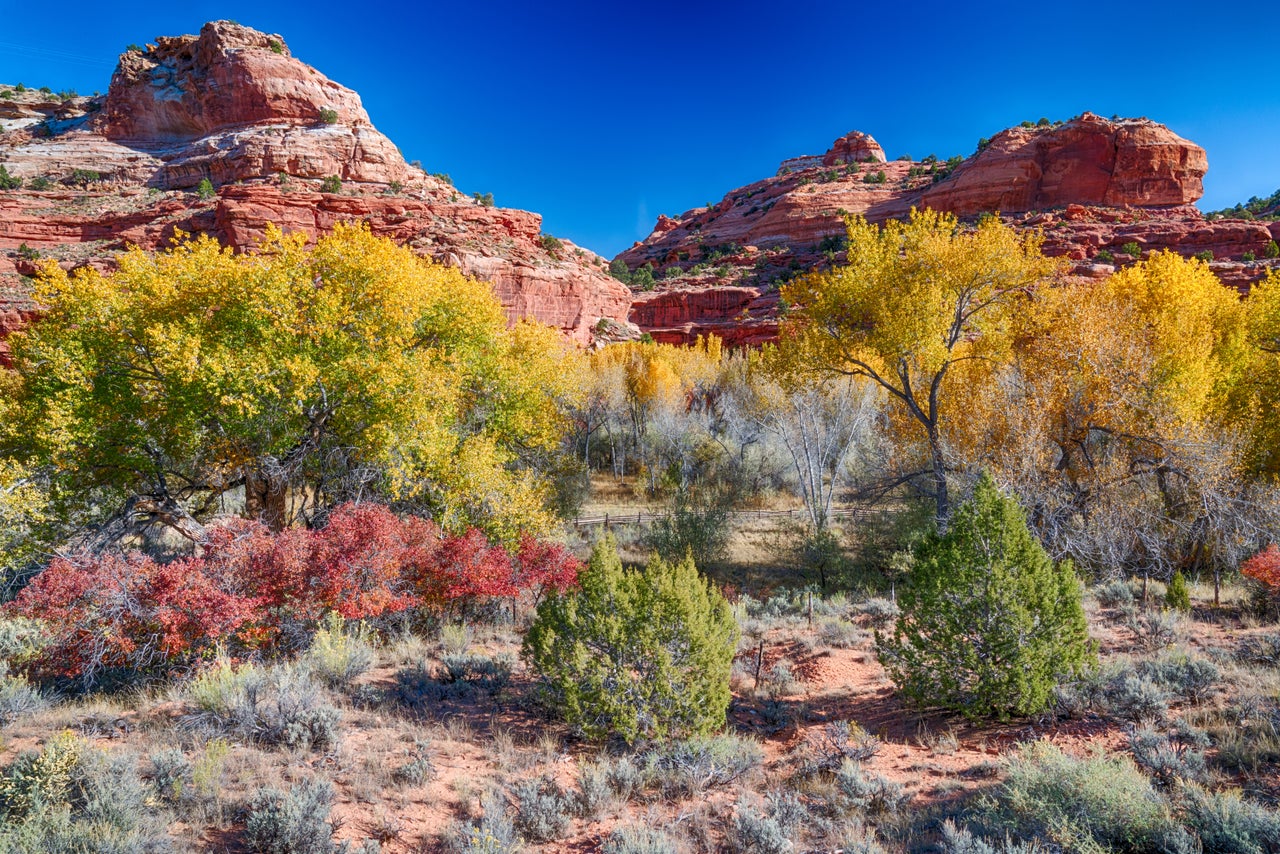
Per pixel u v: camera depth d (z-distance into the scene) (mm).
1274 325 22703
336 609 10273
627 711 7426
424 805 5953
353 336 16562
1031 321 20266
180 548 18719
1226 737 6824
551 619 8367
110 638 8367
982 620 8000
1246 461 19516
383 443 15641
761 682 10266
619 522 27844
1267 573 11609
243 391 14500
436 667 10266
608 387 42500
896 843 5445
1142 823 4980
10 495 13219
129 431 14961
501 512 16781
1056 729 7668
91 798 5234
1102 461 17812
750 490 33969
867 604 14812
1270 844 4754
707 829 5793
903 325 18984
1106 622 12039
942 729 8188
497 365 20172
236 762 6312
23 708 7602
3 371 20484
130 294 15914
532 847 5434
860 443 28438
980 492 8711
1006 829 5258
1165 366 18516
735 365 49125
